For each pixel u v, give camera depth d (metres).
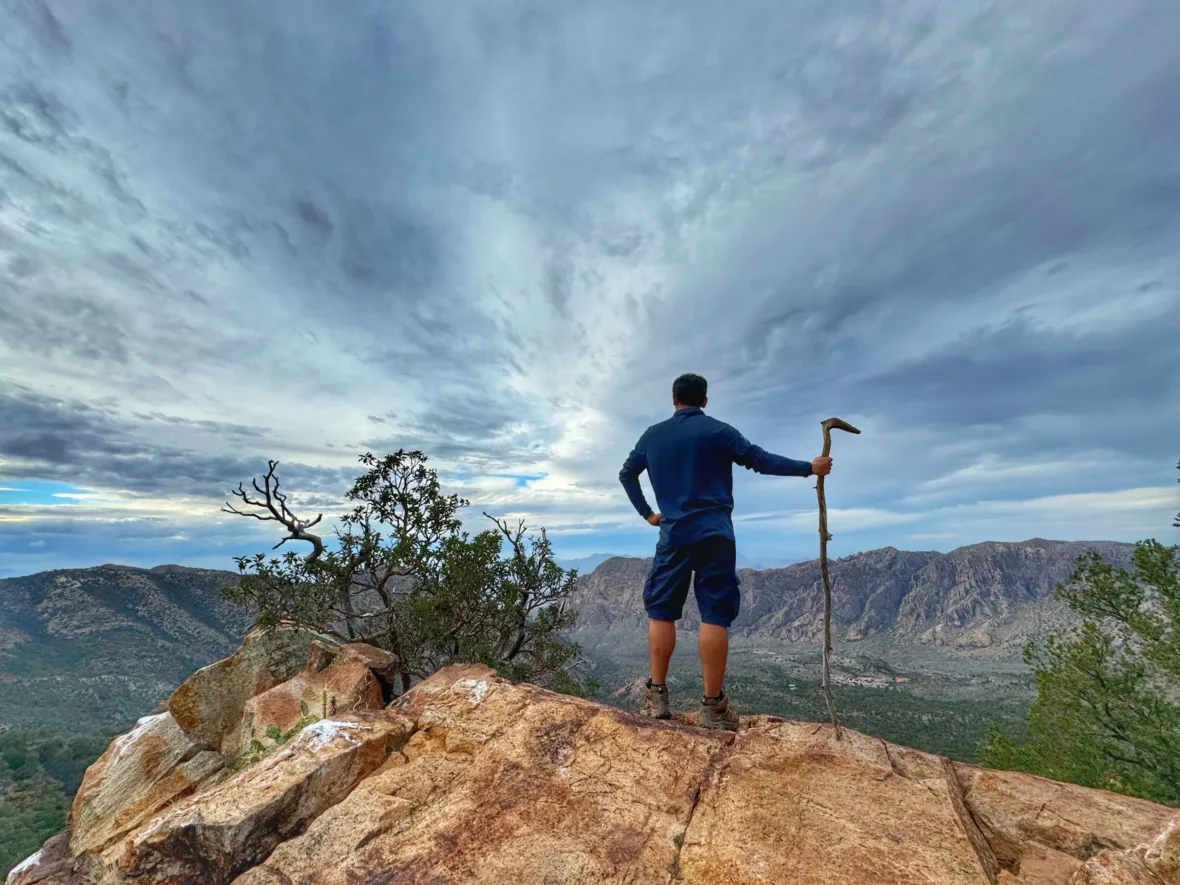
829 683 3.60
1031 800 2.91
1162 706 11.08
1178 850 2.22
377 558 11.95
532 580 13.81
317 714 7.29
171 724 8.70
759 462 3.95
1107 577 12.31
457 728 3.87
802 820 2.71
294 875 2.70
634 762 3.30
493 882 2.49
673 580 4.14
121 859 3.04
